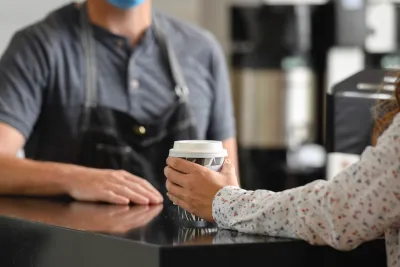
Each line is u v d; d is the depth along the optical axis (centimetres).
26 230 211
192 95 323
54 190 264
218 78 332
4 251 221
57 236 197
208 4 516
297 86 470
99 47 313
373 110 187
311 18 466
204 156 201
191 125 316
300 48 467
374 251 183
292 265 176
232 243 171
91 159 304
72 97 308
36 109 306
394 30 455
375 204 166
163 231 190
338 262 180
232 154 334
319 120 476
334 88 229
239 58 484
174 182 203
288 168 471
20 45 306
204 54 329
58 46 308
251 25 478
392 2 454
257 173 475
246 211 186
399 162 164
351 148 227
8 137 295
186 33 329
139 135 307
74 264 192
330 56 462
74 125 307
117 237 179
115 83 313
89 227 196
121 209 236
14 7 443
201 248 168
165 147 310
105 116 306
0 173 271
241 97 480
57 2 454
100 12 313
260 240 175
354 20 456
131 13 314
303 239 176
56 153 308
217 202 192
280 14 467
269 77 472
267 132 473
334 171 387
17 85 301
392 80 209
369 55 460
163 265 166
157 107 316
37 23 314
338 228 170
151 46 320
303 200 175
